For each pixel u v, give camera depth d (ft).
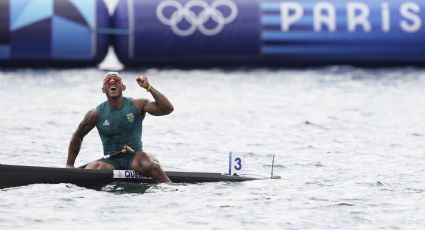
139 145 160.35
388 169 179.32
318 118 253.24
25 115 247.91
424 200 150.10
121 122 157.99
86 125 159.22
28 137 212.23
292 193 153.69
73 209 139.74
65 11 367.25
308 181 165.17
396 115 260.42
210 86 326.24
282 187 158.40
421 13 388.78
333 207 144.15
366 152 200.34
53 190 150.30
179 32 374.84
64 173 154.81
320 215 139.13
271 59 385.09
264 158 192.13
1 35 361.30
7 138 209.46
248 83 336.90
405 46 388.16
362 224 134.62
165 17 374.02
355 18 385.29
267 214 139.13
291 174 173.58
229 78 352.69
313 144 211.41
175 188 154.61
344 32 384.68
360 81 346.74
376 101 291.38
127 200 145.89
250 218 136.67
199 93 306.14
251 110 267.80
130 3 374.43
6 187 152.15
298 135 224.74
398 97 302.04
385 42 386.52
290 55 384.27
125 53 375.45
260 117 254.47
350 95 306.35
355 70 383.86
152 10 374.43
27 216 135.03
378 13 386.52
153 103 158.30
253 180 163.12
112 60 419.33
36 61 369.91
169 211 139.95
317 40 383.45
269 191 154.71
